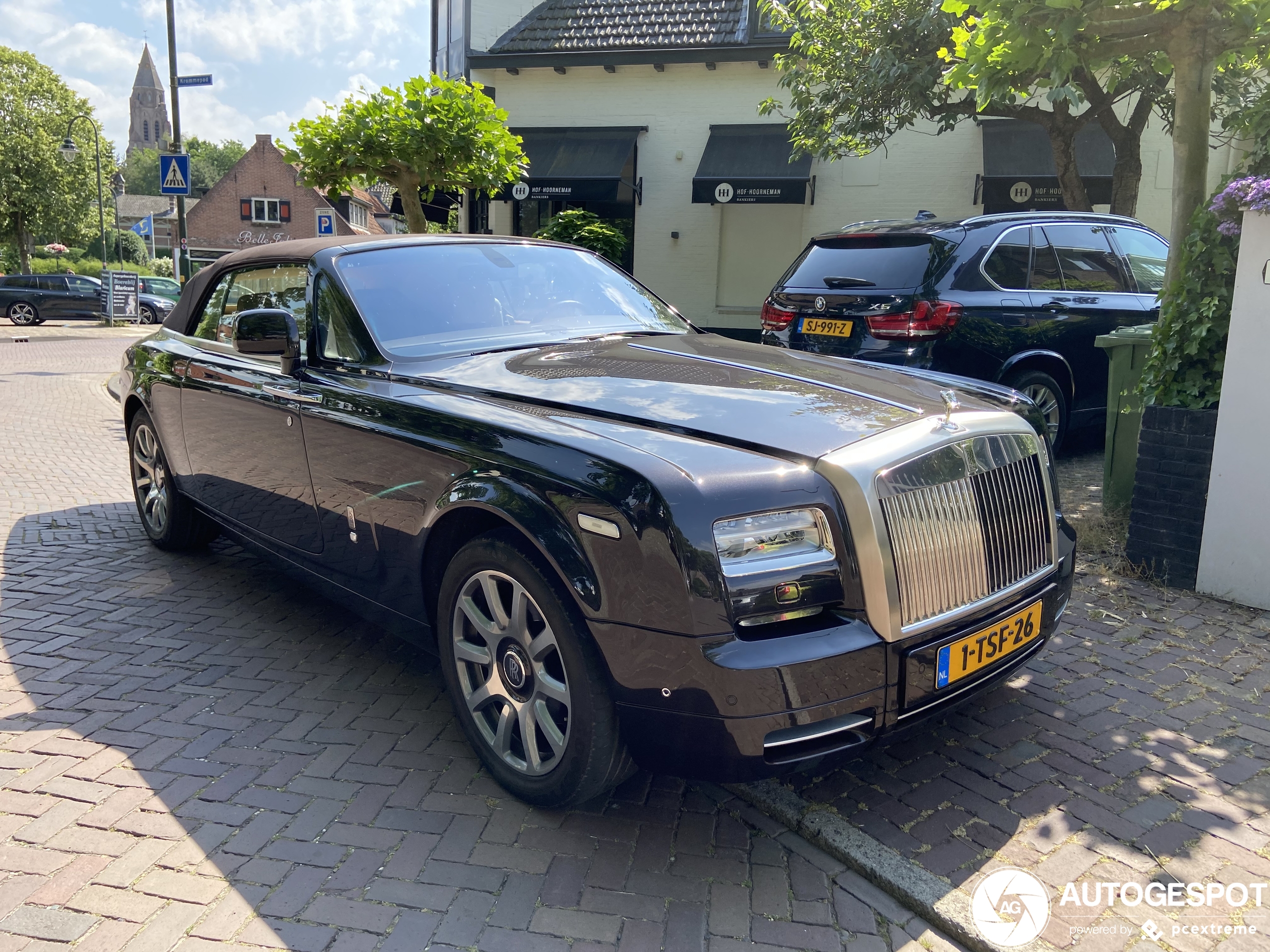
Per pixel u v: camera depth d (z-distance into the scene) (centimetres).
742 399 256
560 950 203
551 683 240
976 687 242
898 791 261
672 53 1331
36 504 588
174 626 388
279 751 287
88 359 1638
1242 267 373
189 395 408
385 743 294
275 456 346
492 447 247
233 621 395
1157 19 435
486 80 1436
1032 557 263
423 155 816
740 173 1287
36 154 4469
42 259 5584
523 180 1347
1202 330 397
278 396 338
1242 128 431
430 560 283
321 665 352
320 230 1542
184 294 467
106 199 4938
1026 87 505
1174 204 468
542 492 229
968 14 538
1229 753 279
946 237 581
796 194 1257
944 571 230
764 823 252
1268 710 305
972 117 928
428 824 249
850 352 595
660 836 246
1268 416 376
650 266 1423
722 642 204
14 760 279
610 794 265
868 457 220
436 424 267
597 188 1323
